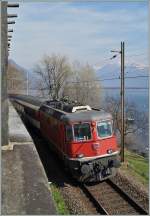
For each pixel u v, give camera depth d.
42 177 11.81
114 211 13.64
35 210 9.23
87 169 16.38
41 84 58.69
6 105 15.34
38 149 23.06
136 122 49.41
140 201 14.70
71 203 14.05
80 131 16.80
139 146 46.28
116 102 49.84
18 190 10.62
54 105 21.80
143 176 19.64
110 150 17.16
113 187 16.23
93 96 54.44
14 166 12.94
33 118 28.97
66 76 56.69
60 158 18.81
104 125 17.16
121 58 24.97
